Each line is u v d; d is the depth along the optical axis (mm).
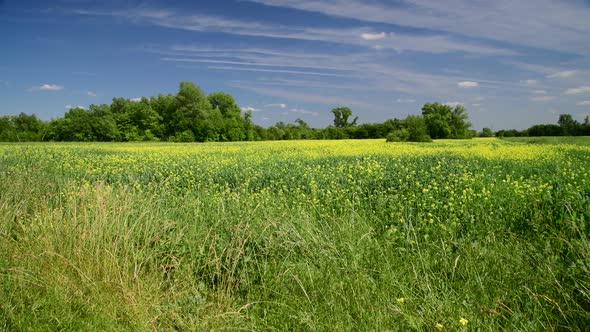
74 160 19672
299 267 4918
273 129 79438
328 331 3775
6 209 6594
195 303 4402
